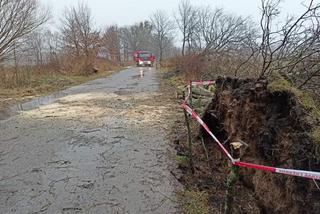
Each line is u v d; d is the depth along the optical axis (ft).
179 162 16.99
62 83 58.95
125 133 22.98
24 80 55.36
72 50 94.02
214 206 13.00
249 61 22.79
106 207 12.86
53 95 43.98
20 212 12.60
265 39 17.15
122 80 66.23
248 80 16.46
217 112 18.86
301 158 10.62
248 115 14.94
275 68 15.78
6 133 23.70
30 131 24.11
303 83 14.02
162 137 21.71
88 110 31.78
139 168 16.55
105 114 29.60
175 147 19.58
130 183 14.85
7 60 63.00
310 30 15.01
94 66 89.56
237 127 15.90
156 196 13.65
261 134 13.75
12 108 34.14
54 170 16.51
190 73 49.85
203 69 46.50
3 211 12.71
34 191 14.26
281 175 11.72
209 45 46.47
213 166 17.03
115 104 34.86
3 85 51.88
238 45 32.12
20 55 68.18
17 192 14.23
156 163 17.16
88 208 12.81
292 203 10.72
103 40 120.78
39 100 39.50
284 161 11.68
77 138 21.98
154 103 34.73
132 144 20.43
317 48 14.76
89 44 98.99
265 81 14.43
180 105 32.91
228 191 10.81
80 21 101.50
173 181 15.01
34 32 75.20
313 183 9.92
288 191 11.11
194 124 23.72
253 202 13.42
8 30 62.13
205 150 18.33
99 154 18.72
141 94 42.19
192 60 50.49
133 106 33.30
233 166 10.61
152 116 28.17
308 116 11.43
